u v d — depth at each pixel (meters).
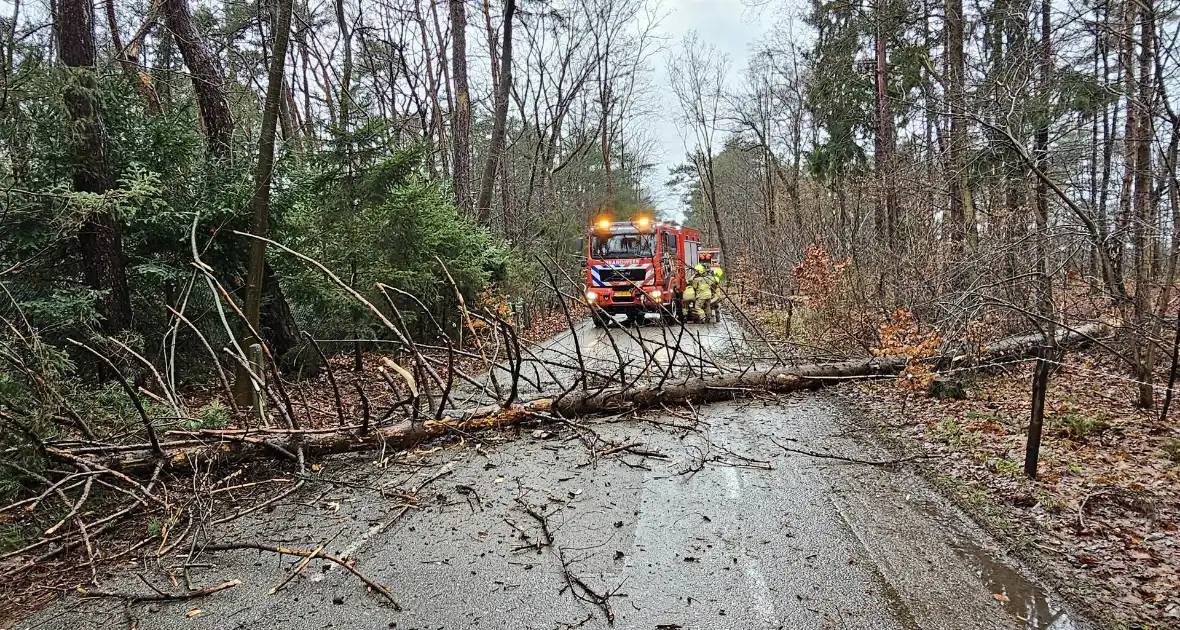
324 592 3.58
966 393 7.45
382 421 6.55
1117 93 6.43
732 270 27.44
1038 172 6.11
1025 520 4.20
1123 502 4.32
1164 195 6.21
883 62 14.89
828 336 11.45
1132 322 6.44
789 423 6.96
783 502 4.64
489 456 6.02
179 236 9.14
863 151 17.11
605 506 4.68
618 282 17.42
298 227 10.82
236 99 12.17
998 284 7.05
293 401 8.81
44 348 5.39
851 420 7.02
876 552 3.81
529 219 22.03
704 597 3.36
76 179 7.82
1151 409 6.25
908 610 3.18
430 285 12.10
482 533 4.28
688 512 4.51
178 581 3.76
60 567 4.05
